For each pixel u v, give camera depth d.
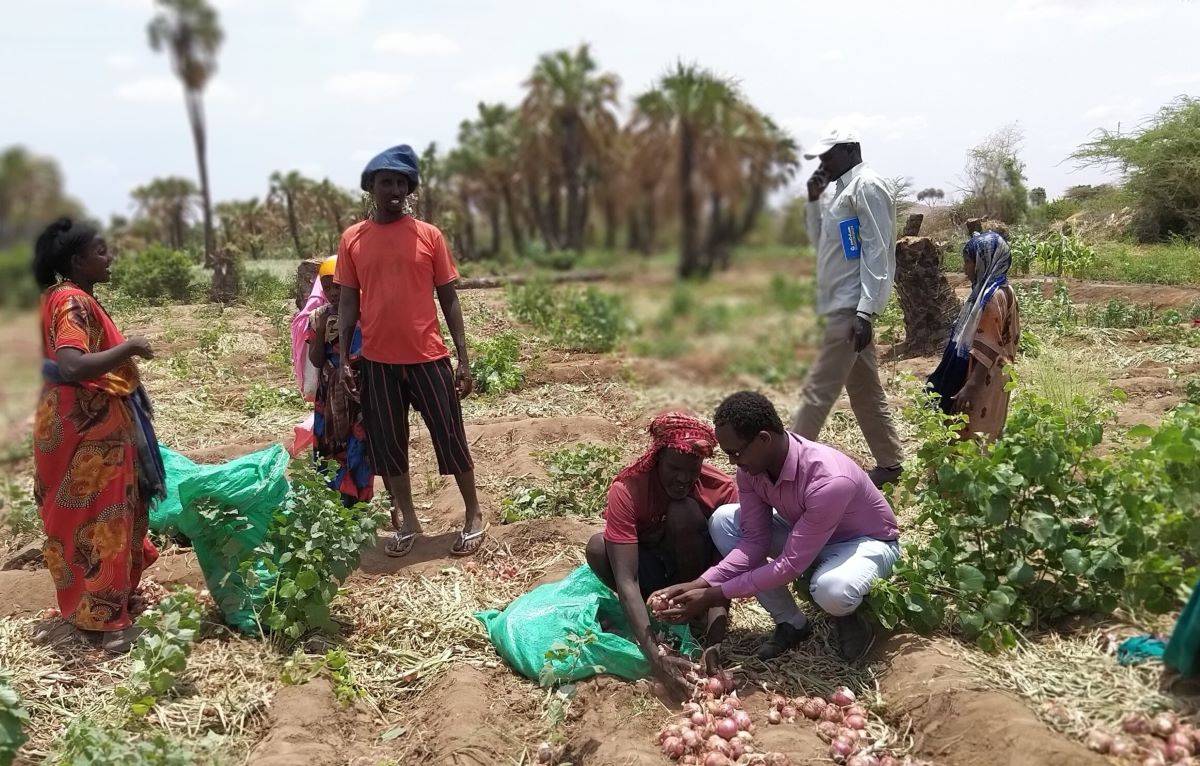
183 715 3.53
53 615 4.37
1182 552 3.52
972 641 3.61
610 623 4.07
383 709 3.70
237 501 4.11
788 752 3.13
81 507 3.96
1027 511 3.75
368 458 5.09
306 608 3.98
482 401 8.64
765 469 3.59
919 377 8.55
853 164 4.88
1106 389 7.04
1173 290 13.04
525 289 12.28
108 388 3.99
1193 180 19.00
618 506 3.76
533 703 3.62
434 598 4.48
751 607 4.22
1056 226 20.23
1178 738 2.83
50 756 3.28
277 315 13.78
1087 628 3.55
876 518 3.77
